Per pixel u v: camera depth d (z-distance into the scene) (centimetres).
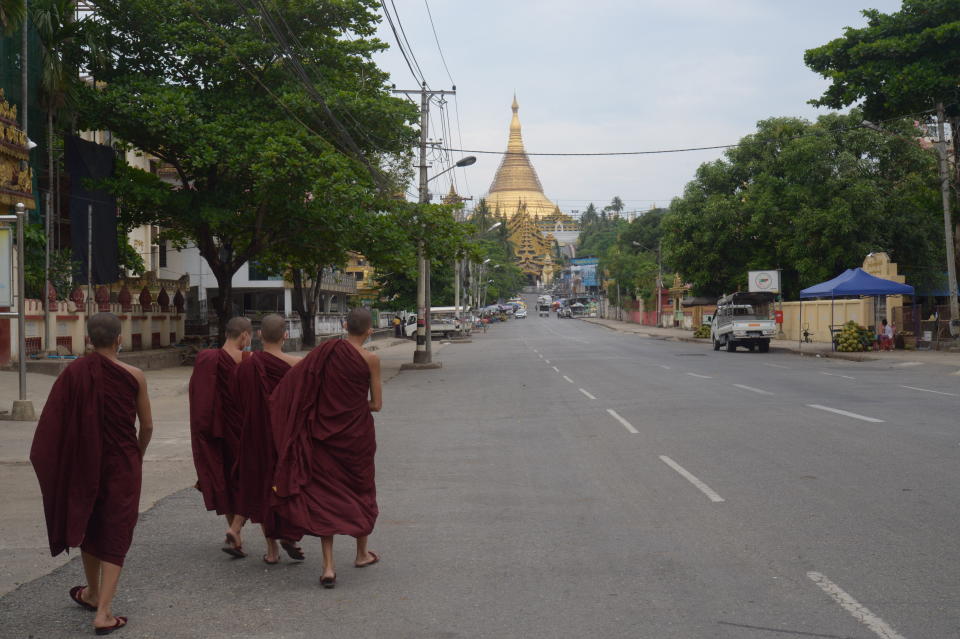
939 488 806
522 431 1300
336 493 570
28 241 2427
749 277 4700
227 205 2708
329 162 2425
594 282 16950
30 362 2177
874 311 3888
